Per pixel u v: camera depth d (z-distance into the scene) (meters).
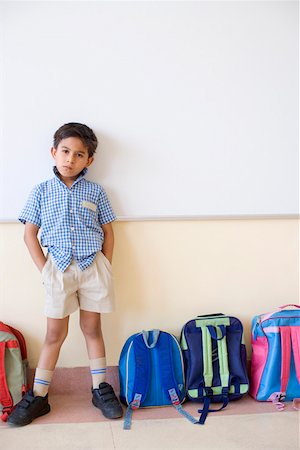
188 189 2.22
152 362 2.05
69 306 1.99
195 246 2.24
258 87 2.26
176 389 2.04
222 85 2.22
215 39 2.21
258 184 2.27
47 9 2.11
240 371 2.10
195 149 2.21
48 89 2.11
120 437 1.76
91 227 2.04
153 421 1.90
